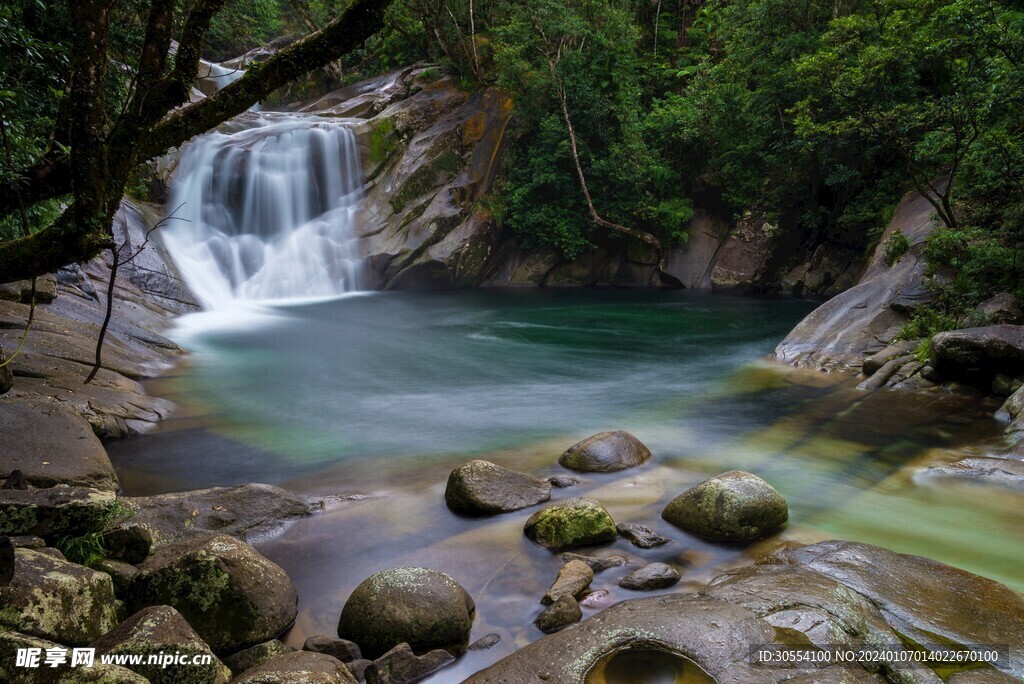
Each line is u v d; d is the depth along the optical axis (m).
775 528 5.62
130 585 4.13
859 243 22.55
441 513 5.96
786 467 7.18
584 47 24.53
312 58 4.16
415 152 23.33
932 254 11.91
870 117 16.94
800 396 10.13
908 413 8.98
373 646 4.03
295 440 7.92
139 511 5.26
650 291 24.33
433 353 13.66
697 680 3.30
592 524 5.33
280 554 5.22
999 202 11.92
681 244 25.55
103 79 4.06
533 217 24.17
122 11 8.67
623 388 10.88
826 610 3.88
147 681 3.03
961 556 5.18
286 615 4.25
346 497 6.25
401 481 6.72
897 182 20.06
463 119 23.73
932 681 3.24
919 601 4.10
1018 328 9.28
